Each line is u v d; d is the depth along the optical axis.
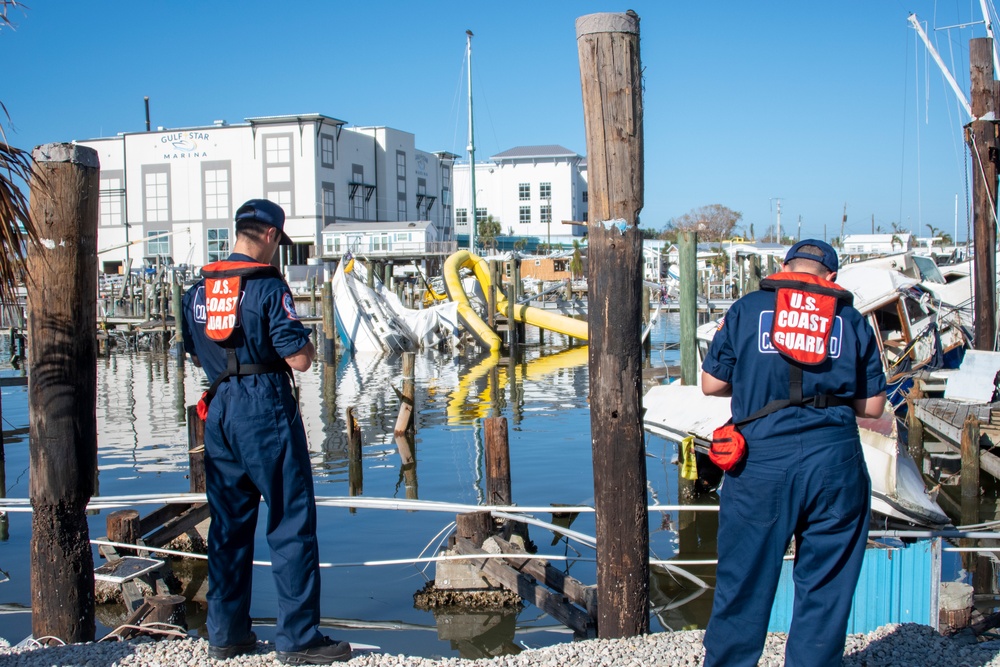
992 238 13.15
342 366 27.39
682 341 12.63
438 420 17.19
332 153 70.56
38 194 4.14
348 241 67.56
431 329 32.06
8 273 3.95
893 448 6.82
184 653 4.17
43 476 4.31
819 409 3.33
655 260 51.38
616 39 4.02
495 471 8.62
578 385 22.22
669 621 7.14
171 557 8.39
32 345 4.27
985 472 11.34
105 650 4.16
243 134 68.44
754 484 3.35
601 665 3.92
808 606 3.40
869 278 15.64
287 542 4.01
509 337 31.03
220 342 3.90
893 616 4.65
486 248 78.81
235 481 4.04
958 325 15.70
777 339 3.35
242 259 4.04
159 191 70.06
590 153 4.15
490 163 93.12
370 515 9.98
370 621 6.99
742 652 3.48
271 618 6.96
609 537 4.35
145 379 24.61
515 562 7.08
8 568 8.18
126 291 41.19
